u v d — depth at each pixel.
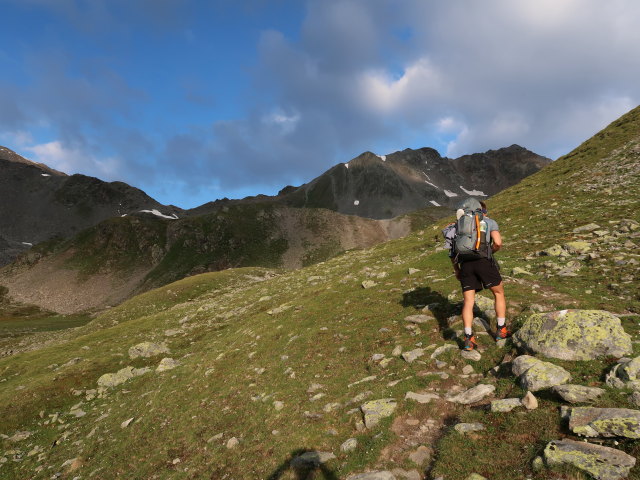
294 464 6.73
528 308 10.40
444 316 11.95
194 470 8.51
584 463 4.41
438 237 40.41
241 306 38.09
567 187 38.59
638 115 51.88
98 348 36.12
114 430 14.81
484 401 6.83
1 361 38.78
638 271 12.17
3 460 16.50
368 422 7.10
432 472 5.34
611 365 6.54
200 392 13.91
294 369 12.02
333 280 30.42
